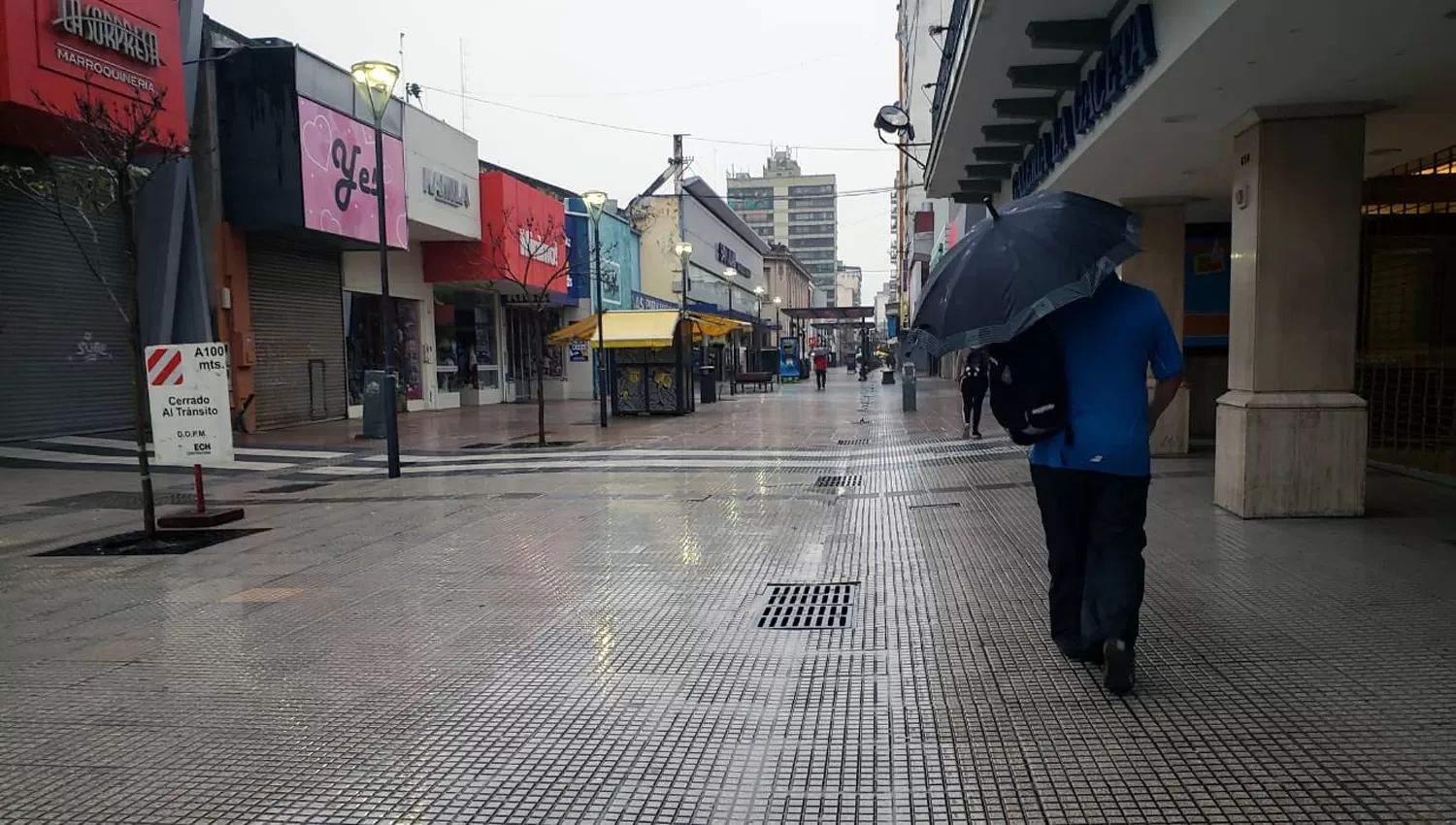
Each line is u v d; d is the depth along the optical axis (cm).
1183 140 819
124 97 1333
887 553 660
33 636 504
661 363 2227
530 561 664
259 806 303
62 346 1505
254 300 1841
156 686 418
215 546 747
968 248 386
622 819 289
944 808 289
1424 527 669
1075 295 339
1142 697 370
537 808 297
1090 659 412
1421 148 842
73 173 1091
